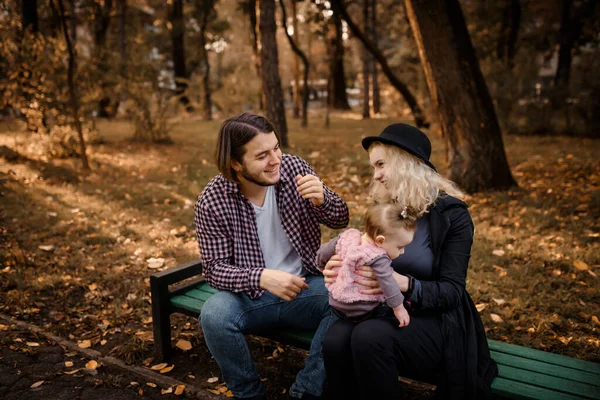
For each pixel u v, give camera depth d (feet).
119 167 30.04
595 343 10.44
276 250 9.00
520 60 45.88
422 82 56.18
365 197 22.15
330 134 46.98
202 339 11.11
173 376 9.78
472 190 22.66
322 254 7.99
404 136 7.70
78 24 63.00
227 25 74.54
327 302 8.38
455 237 7.53
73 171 28.27
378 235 7.18
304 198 8.79
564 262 14.34
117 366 10.04
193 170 28.53
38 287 13.58
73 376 9.80
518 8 54.34
